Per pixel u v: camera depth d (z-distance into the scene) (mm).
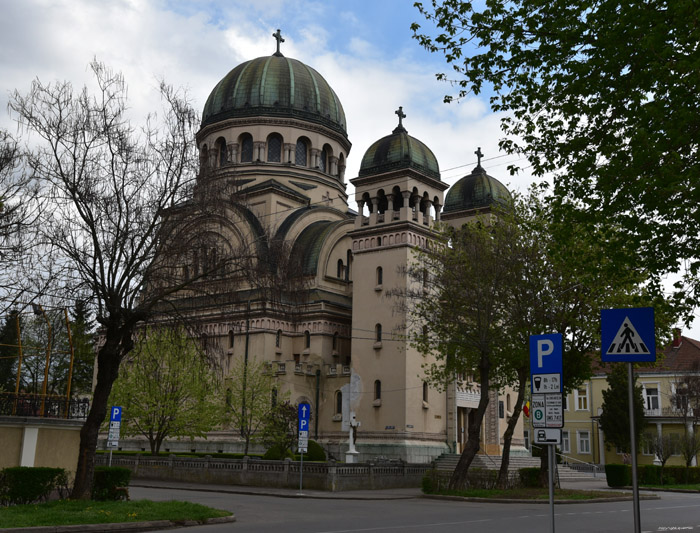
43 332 45656
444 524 21969
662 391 73875
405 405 54281
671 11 15328
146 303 25734
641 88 16750
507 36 18109
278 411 51781
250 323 60719
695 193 14969
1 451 25812
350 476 40500
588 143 18438
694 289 19172
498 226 39750
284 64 75250
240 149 72625
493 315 38719
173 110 27250
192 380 50750
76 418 28297
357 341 58250
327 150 75750
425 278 42562
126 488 26859
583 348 41094
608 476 51281
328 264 66188
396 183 59031
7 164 26484
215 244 26797
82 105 26062
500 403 64812
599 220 18750
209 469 44750
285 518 23938
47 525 18844
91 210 25062
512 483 42156
